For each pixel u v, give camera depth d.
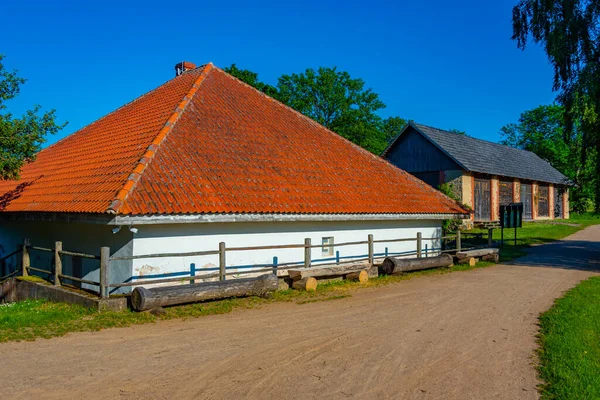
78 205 10.43
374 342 7.47
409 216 15.72
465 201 32.47
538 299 11.20
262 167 13.80
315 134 18.33
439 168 33.53
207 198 11.09
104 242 11.07
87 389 5.44
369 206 14.63
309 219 12.67
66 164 14.60
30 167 16.70
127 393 5.35
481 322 8.91
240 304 9.95
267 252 12.59
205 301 9.96
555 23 17.12
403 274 14.60
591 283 13.45
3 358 6.43
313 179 14.69
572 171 48.78
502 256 19.95
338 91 40.94
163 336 7.55
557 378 6.07
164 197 10.43
